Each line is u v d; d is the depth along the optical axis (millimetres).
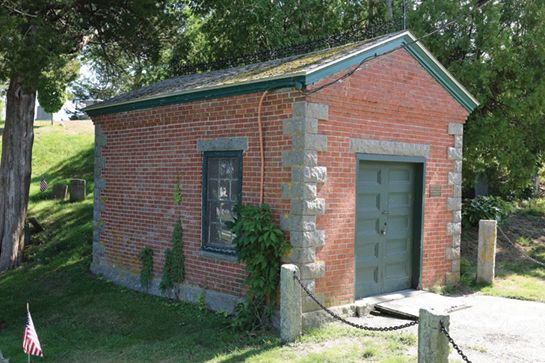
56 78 17469
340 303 9039
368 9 20250
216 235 10102
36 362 8367
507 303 10000
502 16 15312
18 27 13133
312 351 7480
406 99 9977
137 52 17453
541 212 18594
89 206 18828
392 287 10266
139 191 11883
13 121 15625
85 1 14969
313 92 8445
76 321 10344
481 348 7430
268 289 8461
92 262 13523
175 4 18062
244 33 19094
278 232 8453
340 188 9016
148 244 11609
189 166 10570
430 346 5723
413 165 10602
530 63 14836
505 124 14719
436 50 15062
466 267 12766
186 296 10492
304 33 20016
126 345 8766
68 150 25562
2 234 15336
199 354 7828
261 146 9008
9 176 15469
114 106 12219
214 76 11578
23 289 13148
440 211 10930
